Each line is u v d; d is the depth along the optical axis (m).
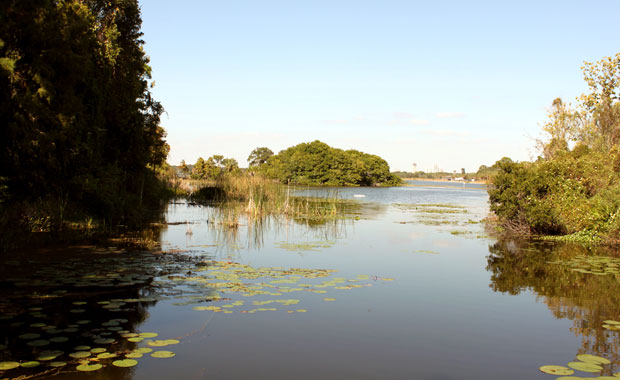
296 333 6.10
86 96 13.82
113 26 18.97
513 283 9.41
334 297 7.94
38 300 6.99
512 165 18.94
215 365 4.99
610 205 15.81
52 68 9.25
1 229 11.09
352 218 23.34
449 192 71.88
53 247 11.63
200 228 17.44
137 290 7.84
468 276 10.02
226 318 6.59
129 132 18.30
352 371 4.97
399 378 4.83
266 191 31.33
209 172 61.75
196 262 10.60
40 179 10.57
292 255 12.12
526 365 5.26
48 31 9.05
